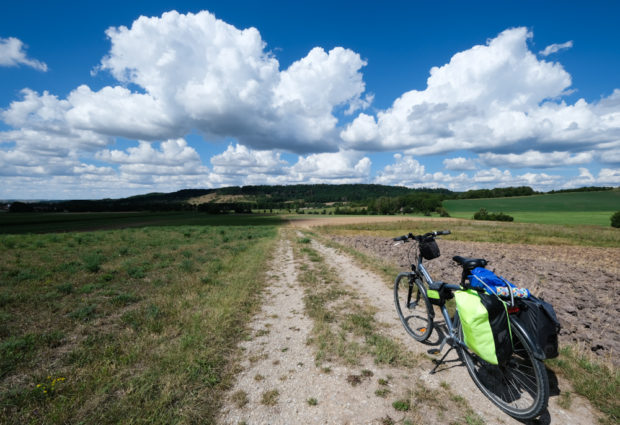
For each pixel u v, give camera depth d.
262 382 2.85
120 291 6.29
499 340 2.34
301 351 3.49
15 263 9.04
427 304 3.57
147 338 3.82
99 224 52.78
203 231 24.45
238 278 7.28
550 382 2.74
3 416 2.36
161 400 2.46
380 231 32.44
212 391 2.69
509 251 14.05
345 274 7.72
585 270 8.90
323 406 2.48
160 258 10.34
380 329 4.12
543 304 2.33
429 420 2.30
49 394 2.64
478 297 2.52
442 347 3.19
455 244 17.70
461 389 2.71
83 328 4.28
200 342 3.61
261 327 4.28
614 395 2.48
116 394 2.63
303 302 5.44
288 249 13.11
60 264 8.77
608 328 4.00
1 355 3.38
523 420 2.30
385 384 2.79
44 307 5.20
